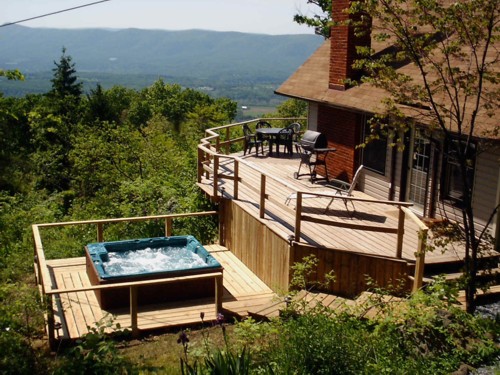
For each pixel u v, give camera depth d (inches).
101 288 366.9
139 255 480.7
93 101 1589.6
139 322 389.7
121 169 890.1
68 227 650.2
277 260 443.2
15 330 333.1
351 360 253.6
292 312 321.7
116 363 268.1
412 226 470.3
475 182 418.3
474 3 288.7
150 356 340.2
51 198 907.4
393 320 293.1
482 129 354.9
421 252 358.9
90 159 905.5
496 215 401.4
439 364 272.1
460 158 309.7
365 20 339.6
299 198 410.3
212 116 1743.4
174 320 393.4
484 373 270.4
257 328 301.4
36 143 1274.6
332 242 423.2
